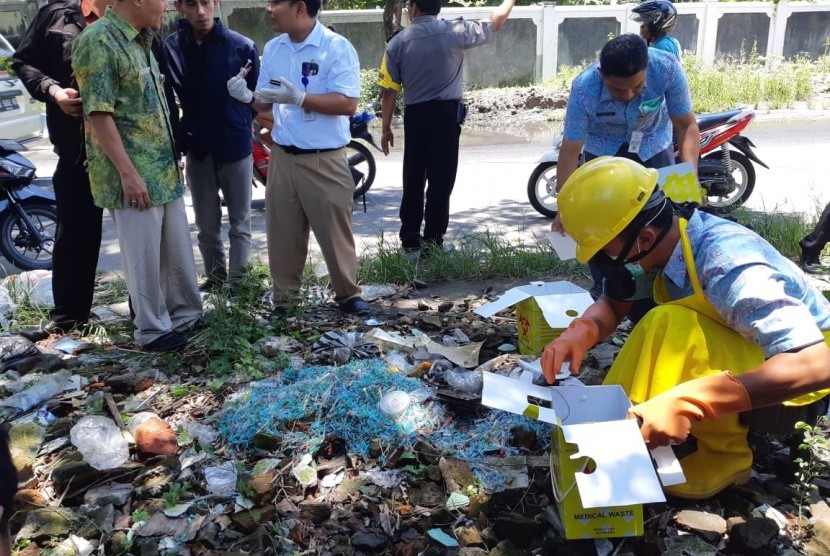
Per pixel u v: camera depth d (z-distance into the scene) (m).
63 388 3.73
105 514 2.77
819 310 2.47
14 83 9.74
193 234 7.34
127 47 3.77
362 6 21.80
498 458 3.00
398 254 5.63
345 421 3.20
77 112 4.02
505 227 7.16
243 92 4.41
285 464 3.03
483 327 4.38
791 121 13.14
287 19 4.17
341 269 4.59
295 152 4.31
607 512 2.43
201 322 4.43
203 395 3.65
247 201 5.14
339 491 2.90
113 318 4.84
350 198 4.50
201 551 2.60
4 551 1.50
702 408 2.26
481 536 2.59
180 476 2.99
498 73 17.25
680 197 3.33
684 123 4.03
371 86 14.76
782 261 2.43
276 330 4.38
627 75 3.63
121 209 3.92
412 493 2.85
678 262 2.50
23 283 5.23
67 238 4.41
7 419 3.46
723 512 2.66
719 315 2.50
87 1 4.21
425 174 5.91
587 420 2.61
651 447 2.32
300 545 2.63
